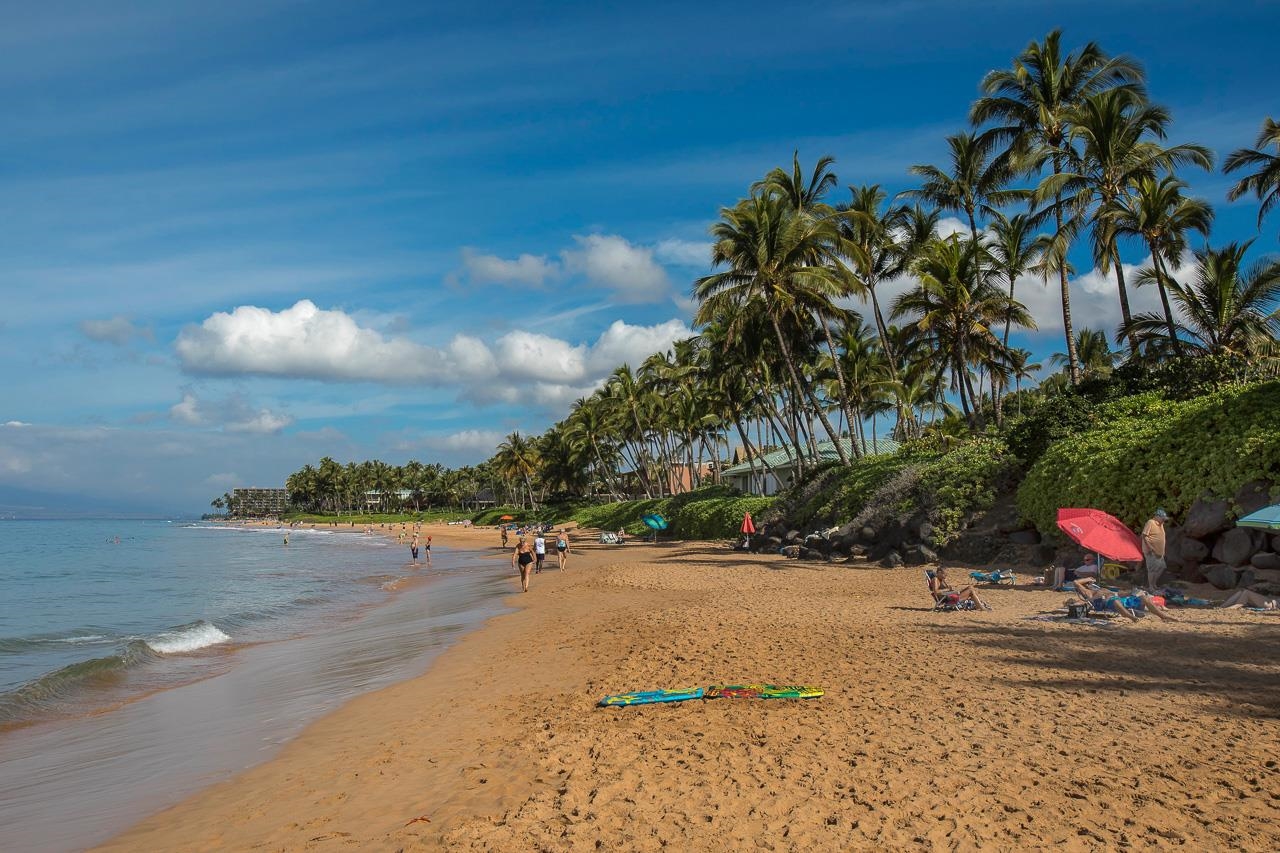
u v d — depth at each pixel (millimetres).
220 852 5648
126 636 18969
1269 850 4574
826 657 10859
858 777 6098
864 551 26375
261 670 13555
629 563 31828
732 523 44188
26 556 60750
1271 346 27594
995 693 8414
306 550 67688
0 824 6613
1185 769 5922
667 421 73750
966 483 24734
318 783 7082
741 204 36188
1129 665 9391
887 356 40094
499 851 5133
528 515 110438
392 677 12062
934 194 35656
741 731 7516
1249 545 15008
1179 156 27656
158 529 174750
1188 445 17875
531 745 7547
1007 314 33625
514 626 16594
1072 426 23484
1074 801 5398
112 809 6844
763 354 43969
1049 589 17000
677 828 5305
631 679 10266
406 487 188500
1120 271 28781
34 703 11383
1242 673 8742
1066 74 31328
